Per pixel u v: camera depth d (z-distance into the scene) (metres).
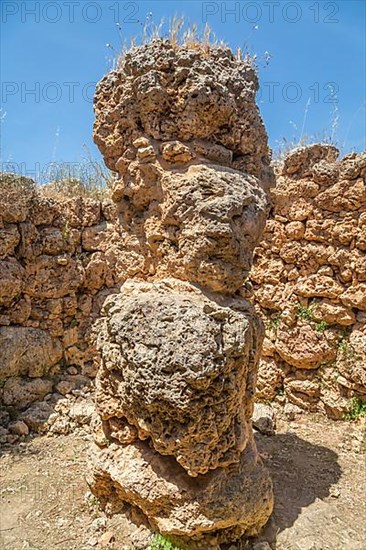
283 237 5.77
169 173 3.33
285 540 3.26
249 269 3.32
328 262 5.45
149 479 3.13
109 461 3.38
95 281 6.02
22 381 5.36
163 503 3.10
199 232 3.10
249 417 3.51
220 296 3.26
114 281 6.15
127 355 2.98
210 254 3.14
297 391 5.63
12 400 5.18
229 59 3.68
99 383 3.46
